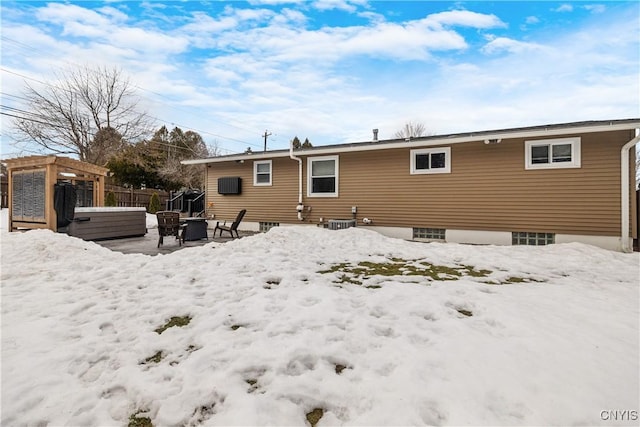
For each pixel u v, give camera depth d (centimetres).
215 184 1291
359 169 1017
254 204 1206
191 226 840
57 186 793
